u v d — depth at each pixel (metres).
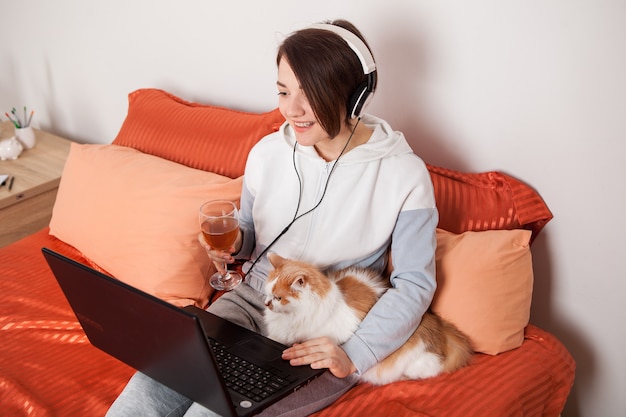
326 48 1.19
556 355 1.37
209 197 1.60
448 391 1.23
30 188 2.12
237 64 1.98
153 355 1.09
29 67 2.74
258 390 1.14
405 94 1.62
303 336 1.28
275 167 1.43
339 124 1.25
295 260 1.32
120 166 1.75
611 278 1.48
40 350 1.41
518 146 1.50
